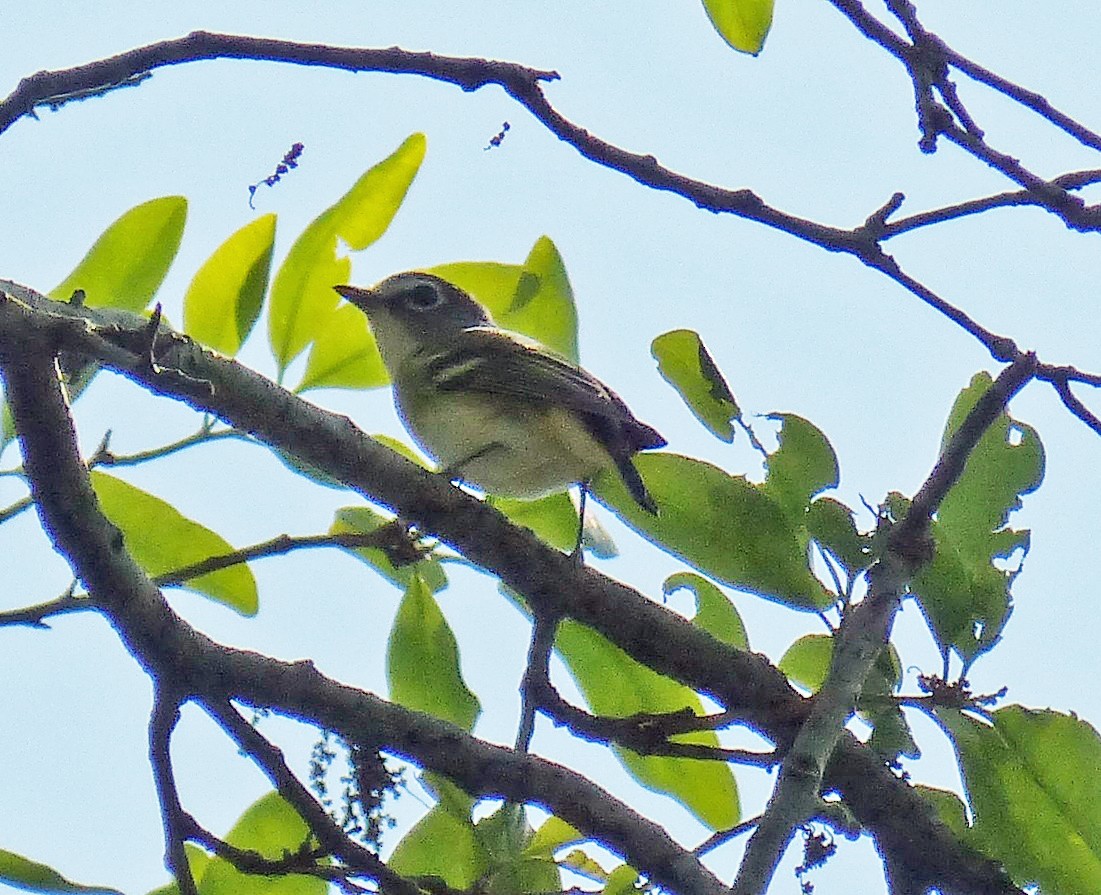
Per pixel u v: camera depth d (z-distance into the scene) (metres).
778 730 9.30
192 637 8.05
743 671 9.38
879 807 9.12
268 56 8.40
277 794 8.66
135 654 8.01
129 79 8.36
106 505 9.30
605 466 9.93
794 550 8.84
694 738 9.66
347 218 9.49
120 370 7.03
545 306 10.23
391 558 9.01
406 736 8.17
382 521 9.83
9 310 6.88
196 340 9.05
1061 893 8.20
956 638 8.20
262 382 8.69
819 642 9.25
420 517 9.17
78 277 9.08
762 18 9.53
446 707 9.32
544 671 8.70
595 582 9.34
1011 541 8.48
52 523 7.70
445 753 8.14
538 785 8.09
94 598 7.89
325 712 8.14
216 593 9.51
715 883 7.77
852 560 8.32
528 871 8.03
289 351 9.38
